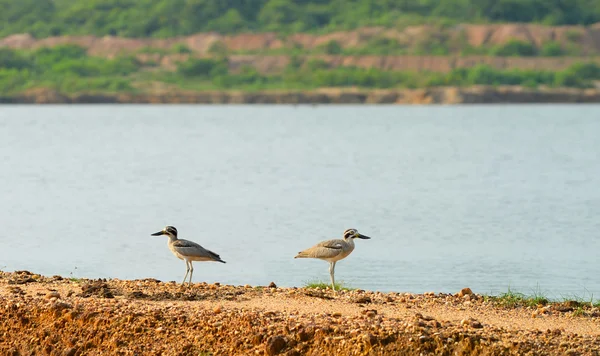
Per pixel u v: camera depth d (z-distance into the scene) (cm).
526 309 1958
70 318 1859
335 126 11600
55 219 4144
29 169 6412
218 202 4766
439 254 3341
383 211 4472
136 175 6044
